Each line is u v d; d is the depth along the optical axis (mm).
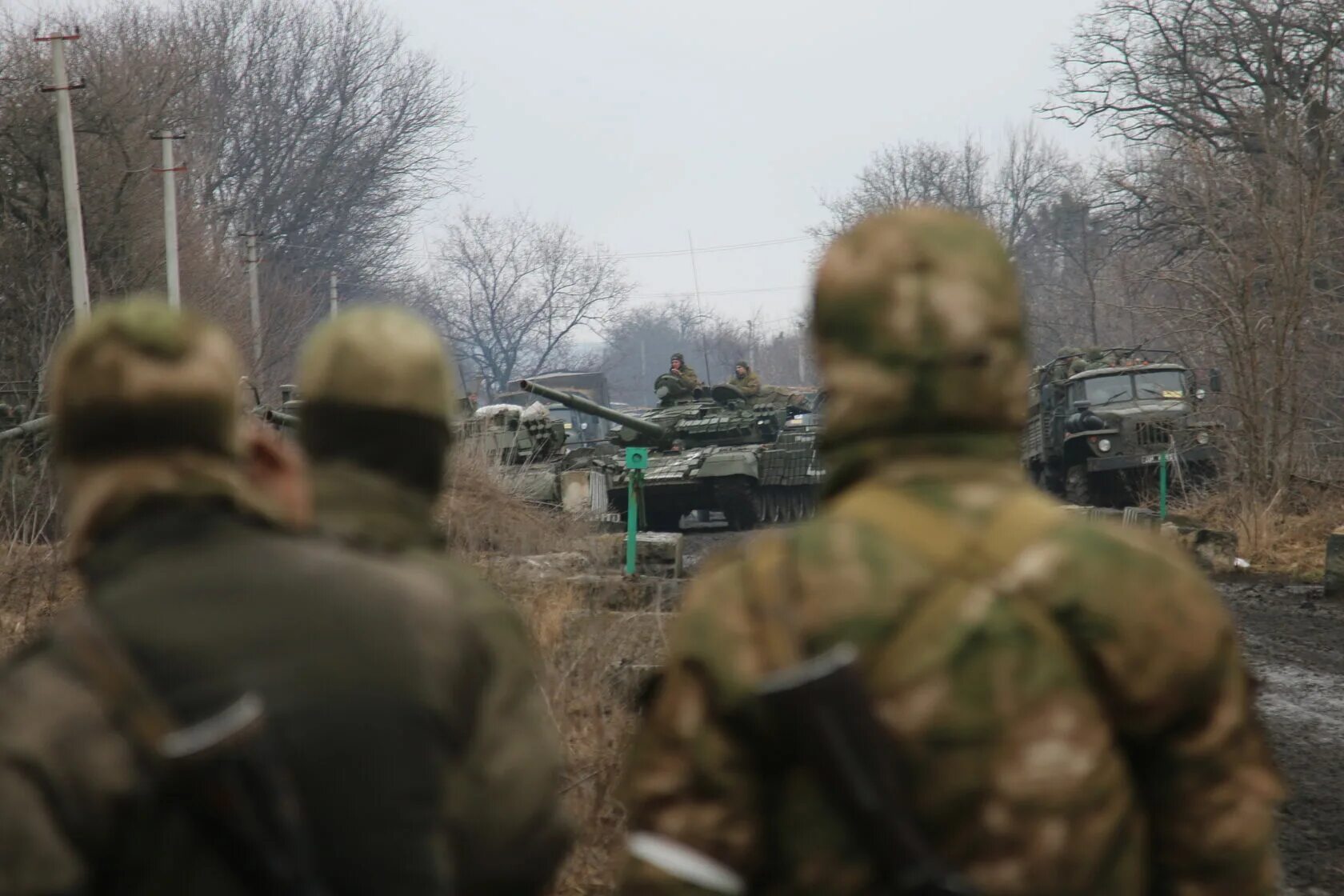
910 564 7754
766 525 109688
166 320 8227
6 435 48844
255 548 7863
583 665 23000
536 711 8891
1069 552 7789
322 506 9031
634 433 108250
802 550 7926
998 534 7840
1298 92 146750
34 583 30719
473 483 47875
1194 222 88000
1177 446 91188
